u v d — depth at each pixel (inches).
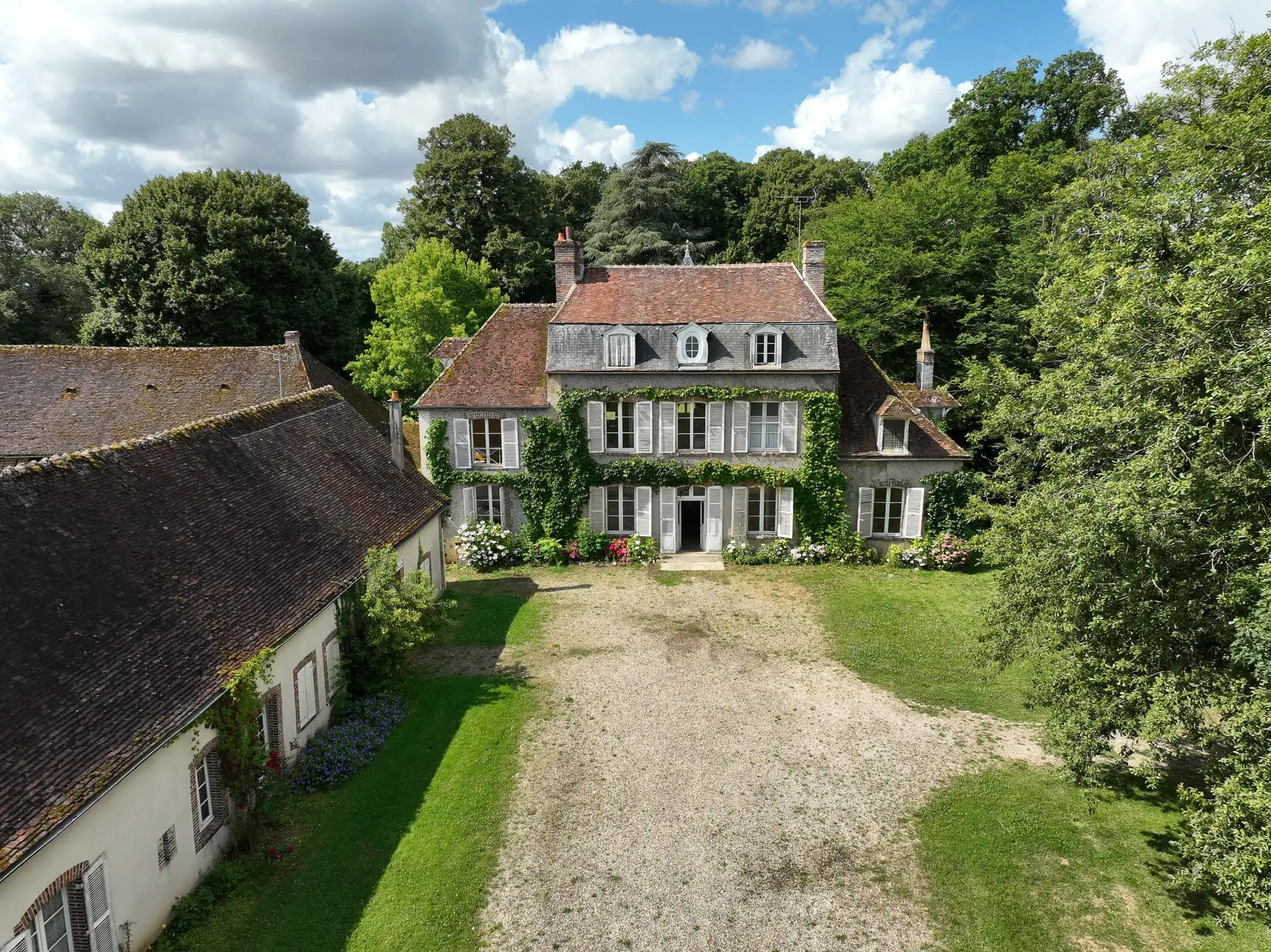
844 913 447.2
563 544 1116.5
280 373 1195.3
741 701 696.4
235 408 1145.4
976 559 1082.1
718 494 1106.1
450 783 568.1
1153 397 431.5
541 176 2655.0
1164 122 915.4
